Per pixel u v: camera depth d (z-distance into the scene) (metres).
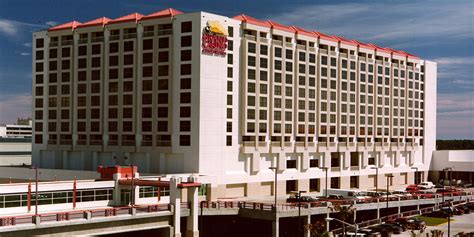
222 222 110.38
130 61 129.62
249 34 130.75
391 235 98.88
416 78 183.75
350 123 157.25
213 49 122.06
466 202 133.88
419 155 186.62
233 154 126.25
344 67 155.25
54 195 93.25
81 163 137.62
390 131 172.00
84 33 137.50
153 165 125.56
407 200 123.31
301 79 141.88
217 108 122.81
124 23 130.50
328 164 150.25
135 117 128.50
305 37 143.00
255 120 129.88
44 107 144.25
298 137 141.75
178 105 122.44
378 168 167.88
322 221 102.50
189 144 120.62
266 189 134.25
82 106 137.62
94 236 84.94
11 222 75.88
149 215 91.56
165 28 125.75
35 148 146.00
